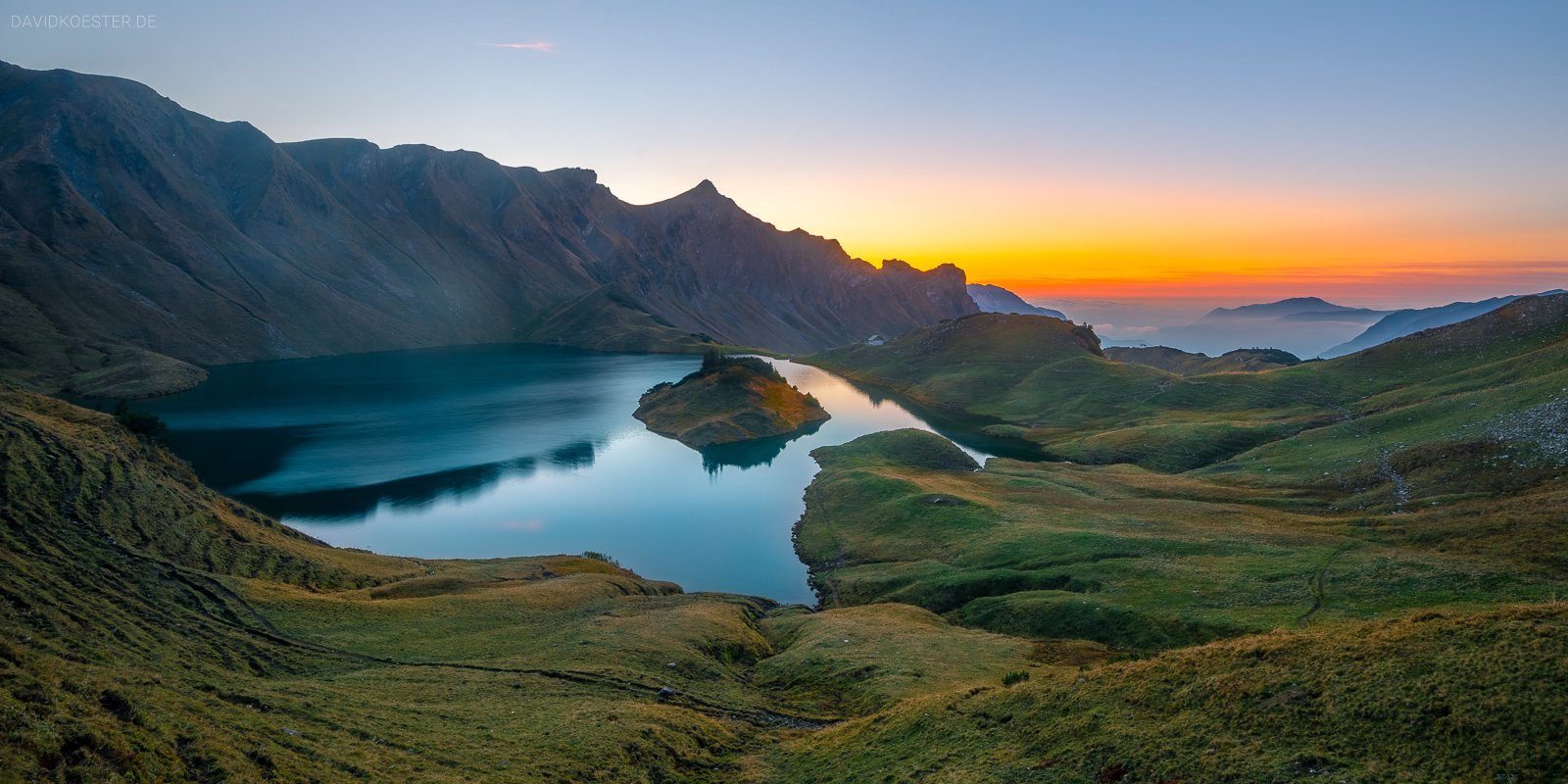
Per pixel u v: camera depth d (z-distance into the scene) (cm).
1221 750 3102
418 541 12900
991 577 9112
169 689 3531
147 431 11212
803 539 12962
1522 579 6600
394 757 3591
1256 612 6925
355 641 6047
